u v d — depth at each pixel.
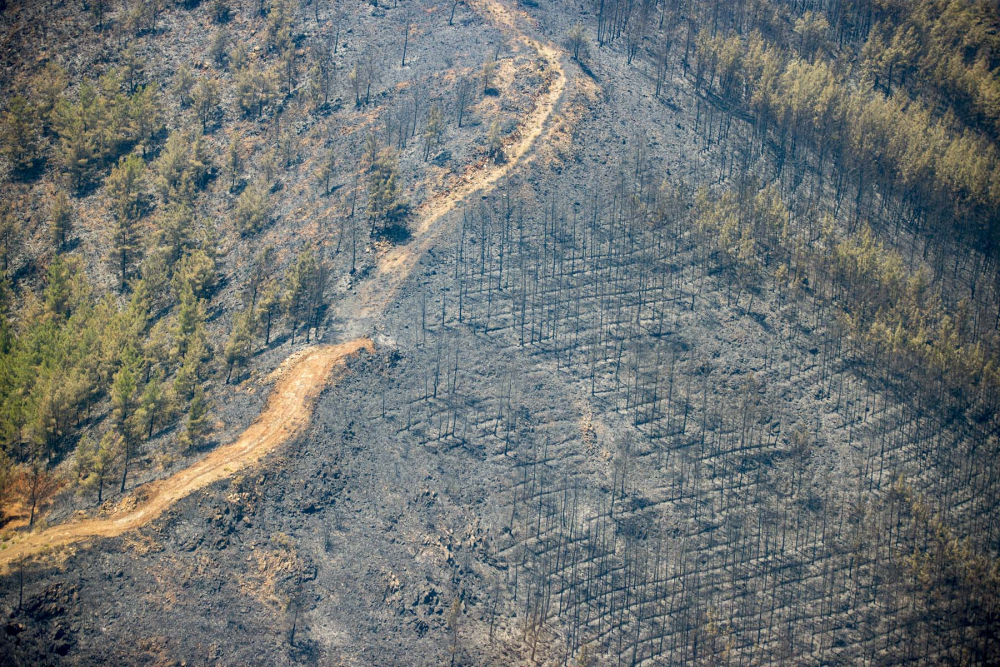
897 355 149.00
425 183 162.88
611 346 144.38
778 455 137.12
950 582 127.50
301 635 110.50
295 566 115.38
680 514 129.50
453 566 119.56
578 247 154.88
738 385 143.25
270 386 134.25
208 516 117.25
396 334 141.62
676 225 159.00
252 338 142.62
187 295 149.38
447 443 131.25
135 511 119.25
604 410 137.88
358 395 133.12
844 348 149.88
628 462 132.62
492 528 124.44
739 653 118.56
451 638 113.06
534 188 161.38
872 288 156.75
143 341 146.75
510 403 136.25
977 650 122.50
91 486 123.50
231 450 125.38
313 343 140.25
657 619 119.81
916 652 121.88
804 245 162.62
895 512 133.38
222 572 113.50
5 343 148.00
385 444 129.00
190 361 138.25
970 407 146.12
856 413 143.75
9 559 112.12
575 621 118.31
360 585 115.19
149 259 157.75
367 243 154.88
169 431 130.88
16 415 135.25
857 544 128.75
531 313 146.50
